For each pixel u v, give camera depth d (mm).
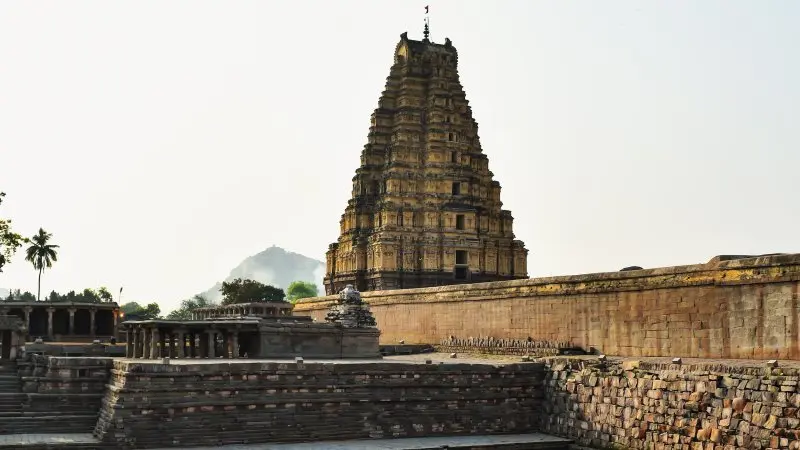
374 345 77062
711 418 48031
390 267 125312
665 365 52094
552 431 59500
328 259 141625
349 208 134375
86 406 55906
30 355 62344
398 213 127438
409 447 52469
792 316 53531
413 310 101188
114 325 98625
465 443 54250
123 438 50312
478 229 131625
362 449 51625
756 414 45500
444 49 135000
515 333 81938
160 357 66938
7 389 58406
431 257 126250
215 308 120312
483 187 134375
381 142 134125
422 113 131875
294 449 51656
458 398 58938
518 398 60719
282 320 90688
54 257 161625
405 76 132750
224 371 53406
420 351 93250
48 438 51438
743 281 56906
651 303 65125
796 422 43281
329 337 75188
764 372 45969
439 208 128000
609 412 55062
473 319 89375
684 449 49219
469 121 134625
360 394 56438
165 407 51594
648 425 51938
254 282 196375
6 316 63406
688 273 61656
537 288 78688
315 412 55188
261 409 53906
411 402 57812
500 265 134000
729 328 58031
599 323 70625
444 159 129625
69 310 96250
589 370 57812
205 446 51812
